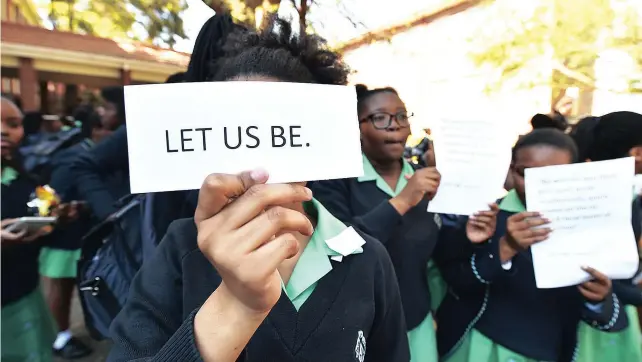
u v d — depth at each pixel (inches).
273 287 21.7
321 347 32.9
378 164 74.2
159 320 31.8
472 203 60.7
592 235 52.7
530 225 53.2
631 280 65.0
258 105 26.4
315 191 67.3
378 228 60.2
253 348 31.2
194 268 33.1
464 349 63.8
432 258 72.5
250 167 26.1
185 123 25.8
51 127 133.3
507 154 60.6
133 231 75.2
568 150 57.6
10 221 77.0
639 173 71.8
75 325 129.7
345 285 35.7
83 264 79.6
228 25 62.0
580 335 64.3
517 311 58.6
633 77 94.8
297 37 39.8
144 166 25.5
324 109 27.7
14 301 80.2
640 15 92.8
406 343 43.3
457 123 62.1
